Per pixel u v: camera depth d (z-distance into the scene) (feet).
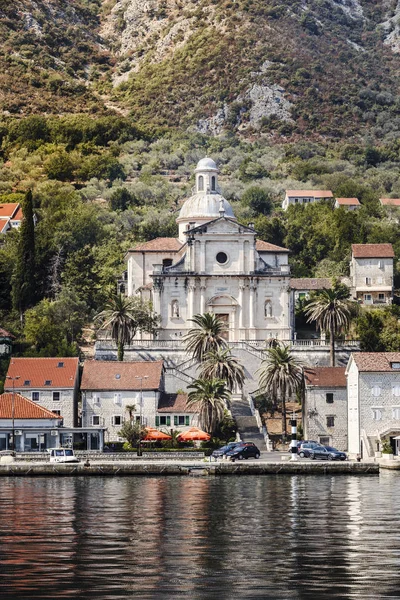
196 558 545.44
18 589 471.62
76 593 464.24
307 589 474.08
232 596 460.96
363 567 520.83
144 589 473.26
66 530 638.12
